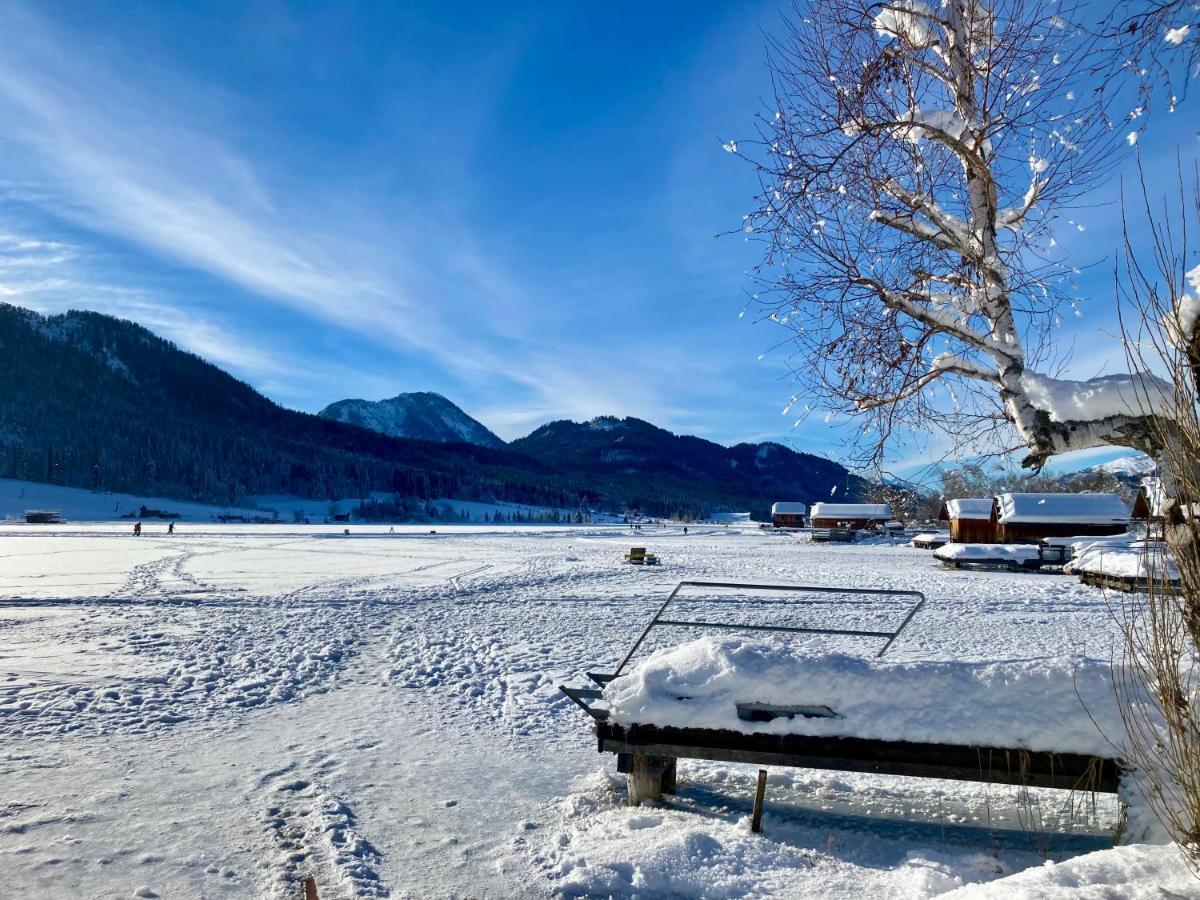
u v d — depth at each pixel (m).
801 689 4.49
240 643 12.26
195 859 4.23
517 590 22.53
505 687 9.29
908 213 5.17
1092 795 4.67
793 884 3.87
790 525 111.00
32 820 4.79
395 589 22.16
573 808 5.07
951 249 5.20
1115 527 41.53
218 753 6.38
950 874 3.89
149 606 17.39
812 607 18.59
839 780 5.57
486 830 4.72
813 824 4.66
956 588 23.97
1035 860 4.09
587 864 4.14
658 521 172.62
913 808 4.98
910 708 4.34
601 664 10.78
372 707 8.19
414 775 5.85
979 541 47.38
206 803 5.14
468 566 32.91
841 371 5.30
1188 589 3.41
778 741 4.54
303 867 4.15
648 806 5.01
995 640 13.49
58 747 6.44
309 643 12.32
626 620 15.75
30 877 3.98
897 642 13.19
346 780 5.69
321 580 24.88
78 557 35.38
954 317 5.01
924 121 4.89
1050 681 4.25
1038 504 42.72
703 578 26.91
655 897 3.83
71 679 9.21
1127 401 4.22
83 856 4.25
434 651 11.73
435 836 4.62
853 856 4.20
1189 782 3.35
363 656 11.41
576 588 23.23
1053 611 18.06
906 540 70.31
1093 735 4.09
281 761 6.16
